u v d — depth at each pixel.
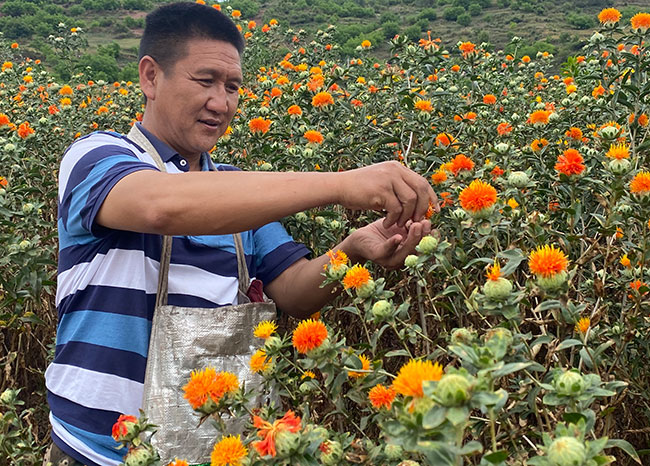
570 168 2.02
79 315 1.94
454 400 0.90
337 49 6.39
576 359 2.08
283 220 2.84
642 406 2.06
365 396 1.58
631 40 3.09
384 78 4.03
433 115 3.30
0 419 2.18
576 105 3.83
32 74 7.15
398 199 1.85
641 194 1.85
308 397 1.89
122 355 1.89
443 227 2.42
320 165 3.26
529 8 30.30
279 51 7.83
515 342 1.34
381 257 2.11
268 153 3.24
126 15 42.12
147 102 2.21
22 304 2.88
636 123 2.68
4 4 35.53
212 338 1.89
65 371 1.92
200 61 2.04
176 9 2.07
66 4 44.19
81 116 5.55
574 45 17.48
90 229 1.84
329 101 3.48
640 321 1.95
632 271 2.02
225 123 2.17
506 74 5.83
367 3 41.59
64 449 1.87
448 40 28.14
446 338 1.91
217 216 1.70
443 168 2.60
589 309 2.09
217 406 1.51
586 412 1.13
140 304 1.92
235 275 2.10
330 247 2.90
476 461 1.48
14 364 3.19
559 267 1.39
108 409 1.86
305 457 1.21
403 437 0.97
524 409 1.56
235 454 1.31
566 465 0.92
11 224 2.99
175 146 2.17
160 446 1.83
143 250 1.94
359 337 2.83
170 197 1.70
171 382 1.86
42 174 4.18
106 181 1.79
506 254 1.60
